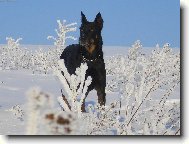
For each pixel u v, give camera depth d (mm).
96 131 5043
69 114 2053
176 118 5980
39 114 1993
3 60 28641
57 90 15312
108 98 13367
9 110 9250
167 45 7500
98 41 10609
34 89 1959
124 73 7055
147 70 6320
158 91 13281
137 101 5578
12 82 17828
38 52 27203
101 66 10367
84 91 5438
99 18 10977
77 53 10805
